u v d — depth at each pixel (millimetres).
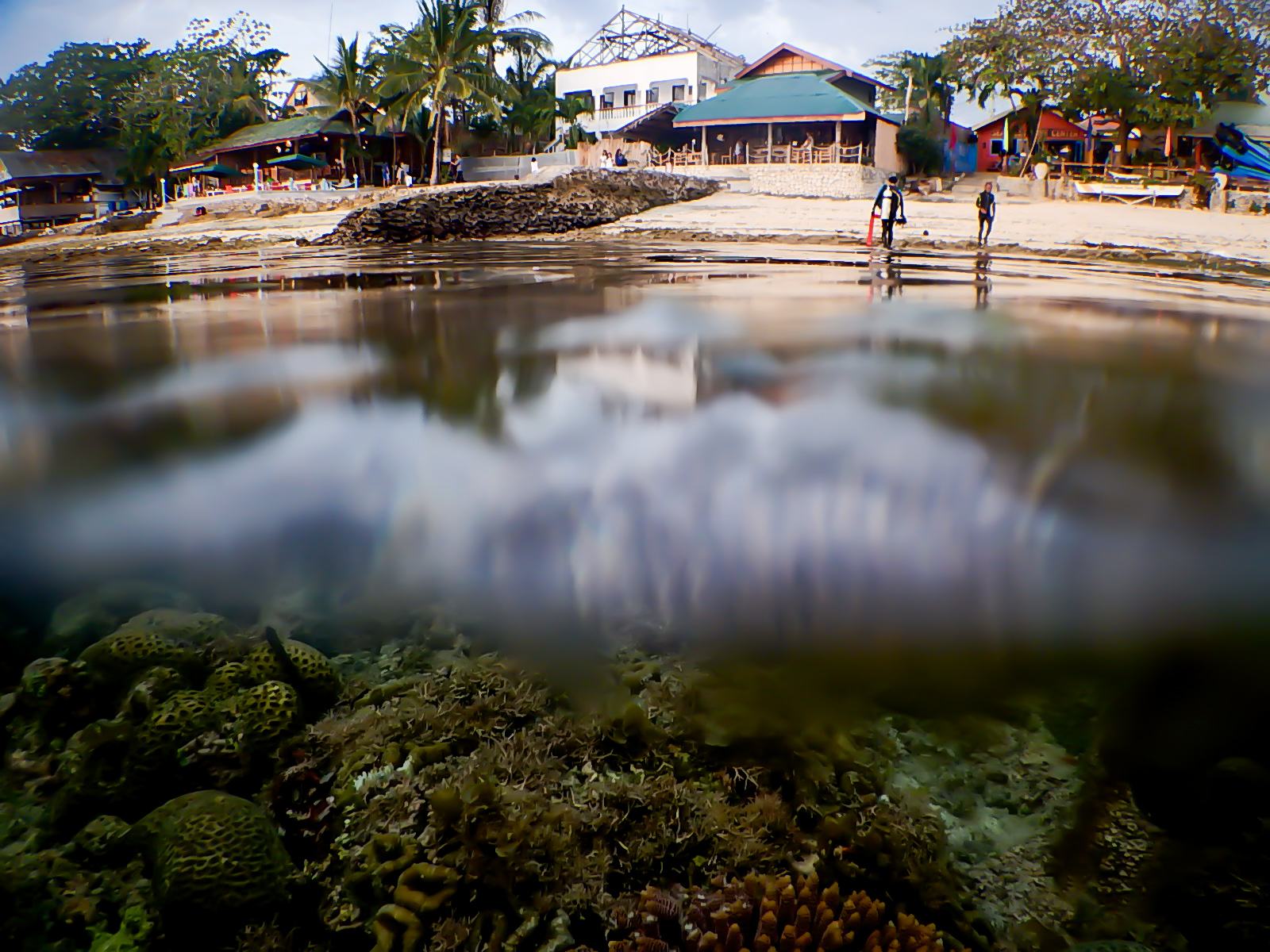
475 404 6094
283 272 17344
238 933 1925
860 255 19422
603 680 2623
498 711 2438
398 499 4172
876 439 5168
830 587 3240
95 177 63812
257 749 2332
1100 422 5586
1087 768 2260
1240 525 3844
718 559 3443
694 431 5320
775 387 6570
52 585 3336
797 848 2027
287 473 4582
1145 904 1898
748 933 1824
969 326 9516
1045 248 20859
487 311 10992
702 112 44000
